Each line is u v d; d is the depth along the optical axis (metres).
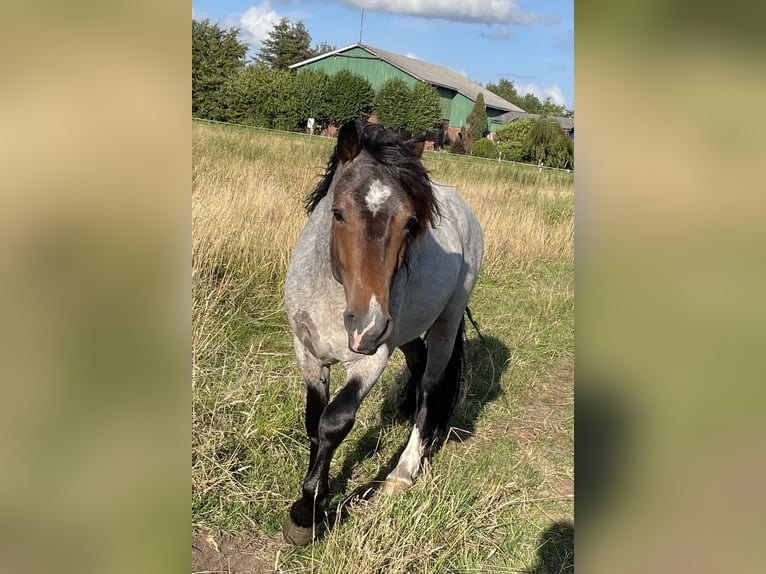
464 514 2.90
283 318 4.86
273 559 2.51
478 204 9.64
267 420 3.19
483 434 3.89
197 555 2.43
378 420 3.75
